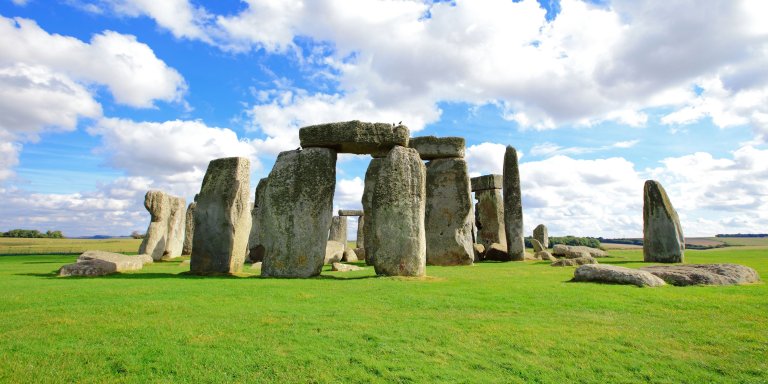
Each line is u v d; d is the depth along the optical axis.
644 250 19.00
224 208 13.87
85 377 4.37
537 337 5.68
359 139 12.27
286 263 12.14
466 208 18.55
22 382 4.21
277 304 7.55
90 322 6.21
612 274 10.06
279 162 12.78
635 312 7.05
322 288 9.35
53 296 8.17
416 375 4.48
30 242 48.31
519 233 22.25
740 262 17.16
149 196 22.31
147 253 21.48
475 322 6.37
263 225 12.61
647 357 5.03
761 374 4.57
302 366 4.66
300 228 12.25
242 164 14.43
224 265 13.53
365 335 5.68
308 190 12.38
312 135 12.60
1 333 5.68
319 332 5.81
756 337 5.68
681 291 8.81
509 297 8.23
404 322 6.35
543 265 17.66
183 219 26.02
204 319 6.42
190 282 10.52
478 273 13.39
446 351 5.15
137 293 8.59
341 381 4.37
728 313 6.94
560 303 7.70
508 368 4.71
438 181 19.09
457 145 19.22
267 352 5.03
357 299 8.05
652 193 18.83
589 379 4.48
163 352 4.99
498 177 25.66
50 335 5.59
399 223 11.72
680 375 4.57
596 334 5.82
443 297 8.23
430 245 18.62
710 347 5.34
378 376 4.47
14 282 10.45
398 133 12.41
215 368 4.59
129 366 4.61
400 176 11.89
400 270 11.56
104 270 12.91
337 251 21.20
